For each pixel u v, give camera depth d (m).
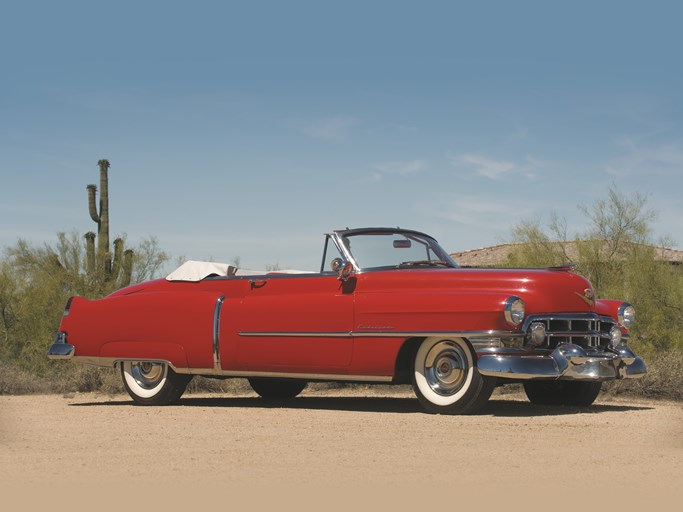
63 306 19.95
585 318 9.63
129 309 11.83
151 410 10.72
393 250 10.67
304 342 10.42
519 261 22.88
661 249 21.23
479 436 7.72
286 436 7.80
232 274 11.73
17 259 23.42
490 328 9.20
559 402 11.00
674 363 12.70
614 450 6.87
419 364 9.82
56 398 13.34
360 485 5.48
